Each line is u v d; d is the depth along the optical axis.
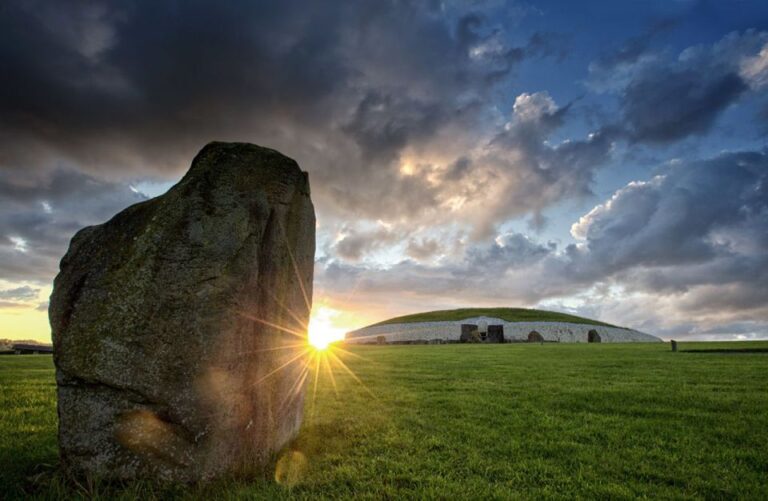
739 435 8.52
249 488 5.62
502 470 6.71
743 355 29.19
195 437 5.65
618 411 10.79
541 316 84.62
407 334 75.88
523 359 27.38
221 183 6.52
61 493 5.32
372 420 9.79
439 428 9.11
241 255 6.27
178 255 5.92
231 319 6.05
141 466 5.54
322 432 8.66
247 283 6.32
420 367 22.50
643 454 7.45
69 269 6.16
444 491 5.79
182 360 5.70
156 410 5.62
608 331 74.94
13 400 11.76
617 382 15.85
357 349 45.16
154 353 5.64
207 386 5.77
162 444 5.58
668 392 13.30
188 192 6.25
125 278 5.77
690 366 21.59
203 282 5.93
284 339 7.17
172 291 5.80
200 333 5.80
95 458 5.56
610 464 6.97
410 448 7.75
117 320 5.66
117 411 5.60
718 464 6.95
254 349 6.51
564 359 27.02
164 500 5.29
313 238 8.33
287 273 7.26
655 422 9.56
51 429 8.65
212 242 6.10
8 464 6.40
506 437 8.45
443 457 7.31
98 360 5.57
